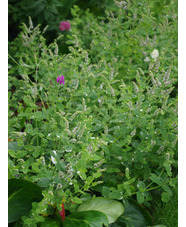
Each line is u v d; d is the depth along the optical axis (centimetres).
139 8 321
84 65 225
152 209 219
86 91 205
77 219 173
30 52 298
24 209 176
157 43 303
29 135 204
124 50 312
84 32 396
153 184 224
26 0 400
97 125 209
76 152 194
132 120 199
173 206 213
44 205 161
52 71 246
